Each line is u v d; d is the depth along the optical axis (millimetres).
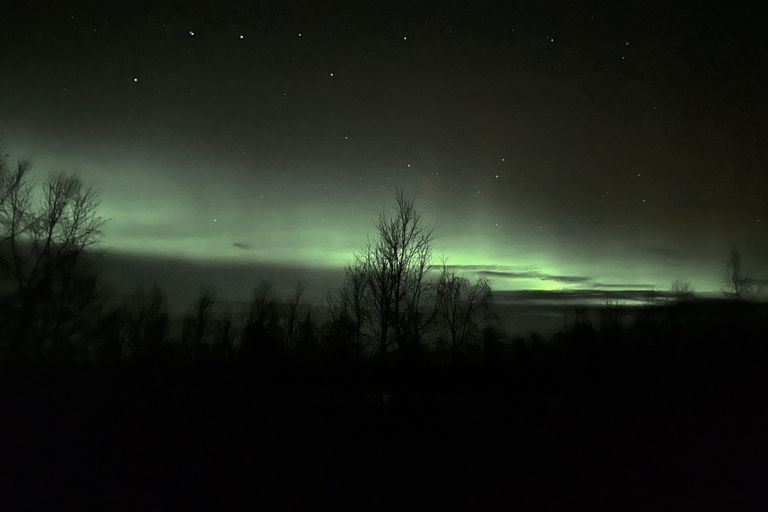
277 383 6926
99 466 4637
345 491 4418
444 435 5539
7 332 6797
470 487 4438
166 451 5059
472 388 6910
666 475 4586
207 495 4270
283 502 4062
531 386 6918
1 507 3975
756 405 6238
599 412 6180
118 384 6617
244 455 4930
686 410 6133
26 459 4730
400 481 4461
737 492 4262
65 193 7477
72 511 3920
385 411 6219
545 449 5141
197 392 6594
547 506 3996
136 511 3949
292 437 5465
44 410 5746
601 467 4809
